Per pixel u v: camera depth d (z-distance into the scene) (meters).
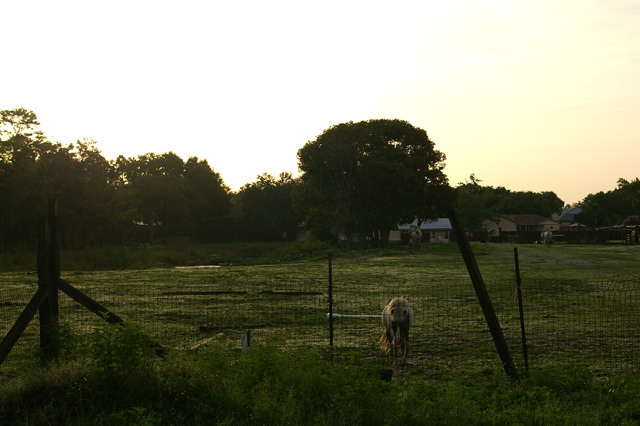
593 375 9.57
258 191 119.88
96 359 7.54
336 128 67.25
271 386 7.16
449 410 6.86
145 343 7.50
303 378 7.34
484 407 7.49
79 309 17.86
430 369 10.63
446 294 22.12
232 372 7.50
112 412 6.58
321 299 20.69
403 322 11.02
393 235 93.81
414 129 69.50
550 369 9.02
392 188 61.91
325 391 7.15
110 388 7.15
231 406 6.71
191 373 7.41
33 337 13.52
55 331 8.48
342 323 15.66
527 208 135.75
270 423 6.37
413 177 63.44
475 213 107.88
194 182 120.81
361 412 6.62
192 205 111.31
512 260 42.72
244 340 9.16
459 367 10.71
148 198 101.00
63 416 6.55
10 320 15.99
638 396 7.70
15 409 6.80
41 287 8.65
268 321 15.98
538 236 81.25
